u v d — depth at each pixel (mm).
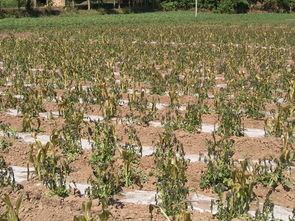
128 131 8805
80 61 16328
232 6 68938
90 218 5168
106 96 11438
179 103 11734
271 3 75312
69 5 64625
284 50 21938
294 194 6969
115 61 17594
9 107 11492
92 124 9938
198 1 71000
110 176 6824
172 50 21281
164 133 8508
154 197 6777
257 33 30094
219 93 11734
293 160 8031
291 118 10664
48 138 9273
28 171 7133
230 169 7270
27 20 43062
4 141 8758
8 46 21922
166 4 70938
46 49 20312
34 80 14305
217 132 9391
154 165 7797
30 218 5906
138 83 14141
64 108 10555
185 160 7824
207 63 16672
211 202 6195
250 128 10031
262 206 6562
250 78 14031
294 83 11750
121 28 35281
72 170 7637
